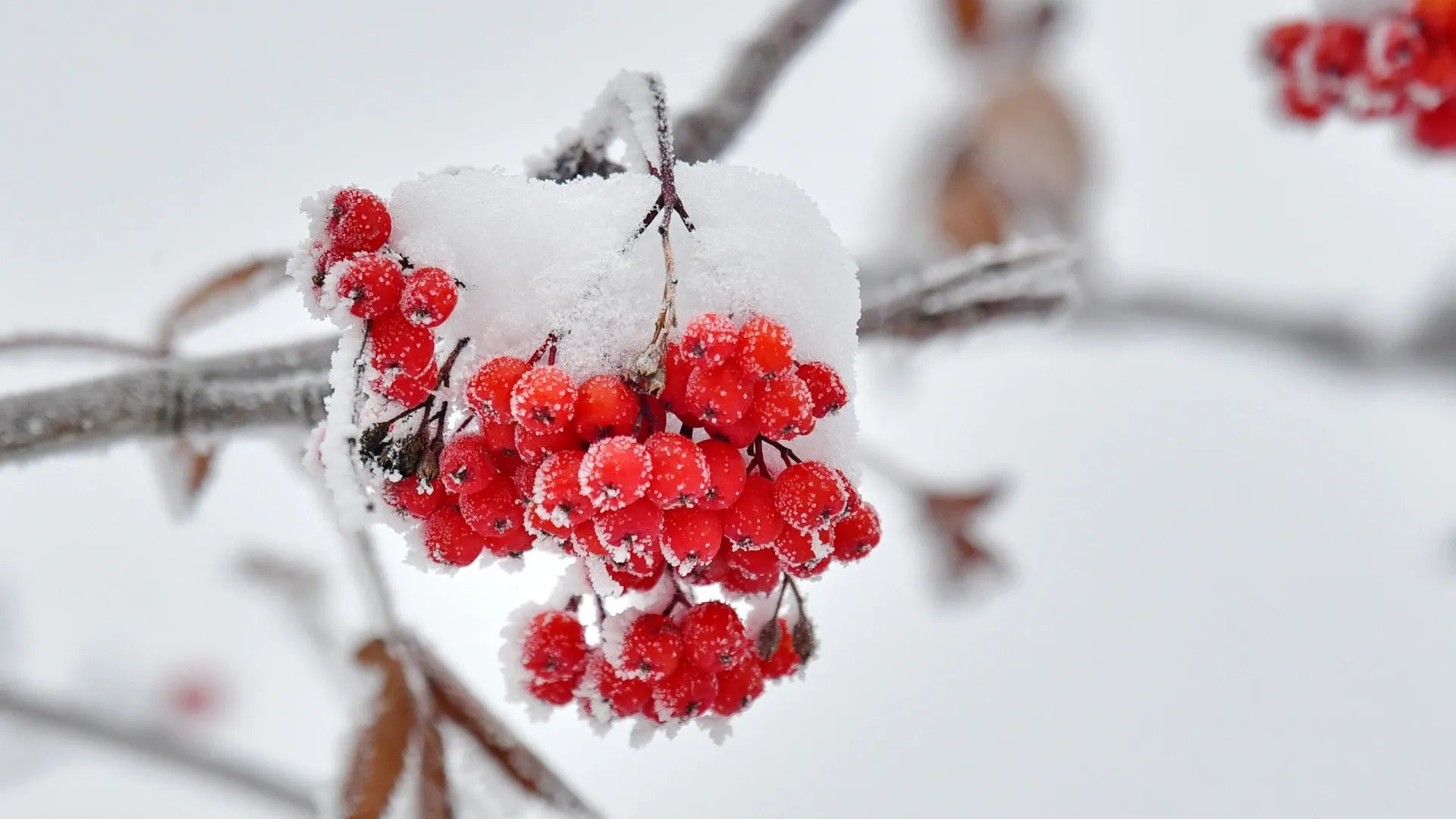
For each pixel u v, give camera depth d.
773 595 0.71
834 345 0.70
